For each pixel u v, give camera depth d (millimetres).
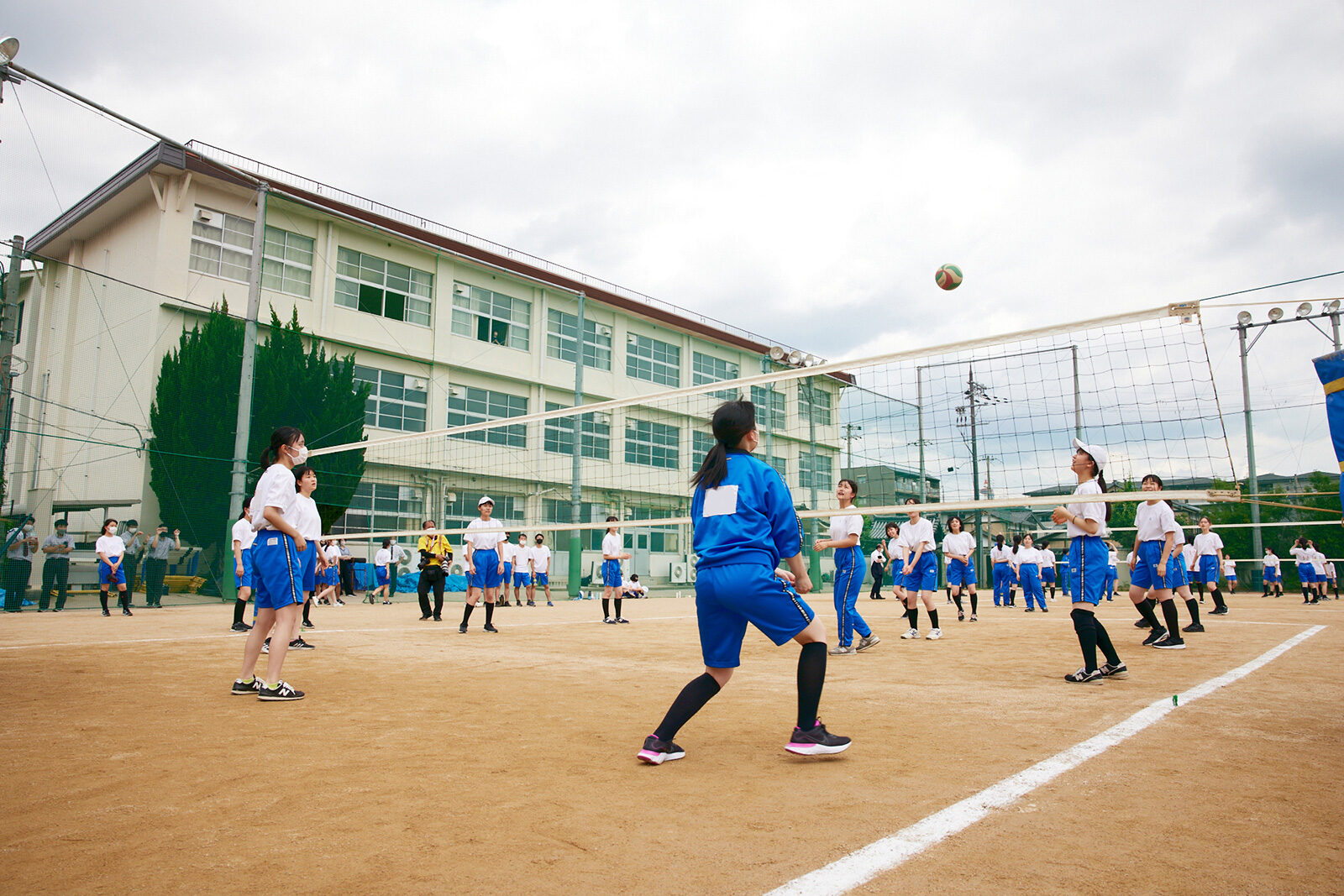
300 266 23391
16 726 3781
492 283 27688
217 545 18375
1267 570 22219
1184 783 2732
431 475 25172
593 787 2729
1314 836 2205
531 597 18453
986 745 3342
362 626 10930
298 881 1916
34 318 25594
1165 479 7656
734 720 3973
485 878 1923
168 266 20750
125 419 21109
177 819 2396
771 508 3219
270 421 19047
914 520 8883
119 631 9398
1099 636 5266
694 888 1849
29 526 14828
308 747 3354
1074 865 1993
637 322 31672
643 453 30781
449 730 3713
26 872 1978
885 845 2131
